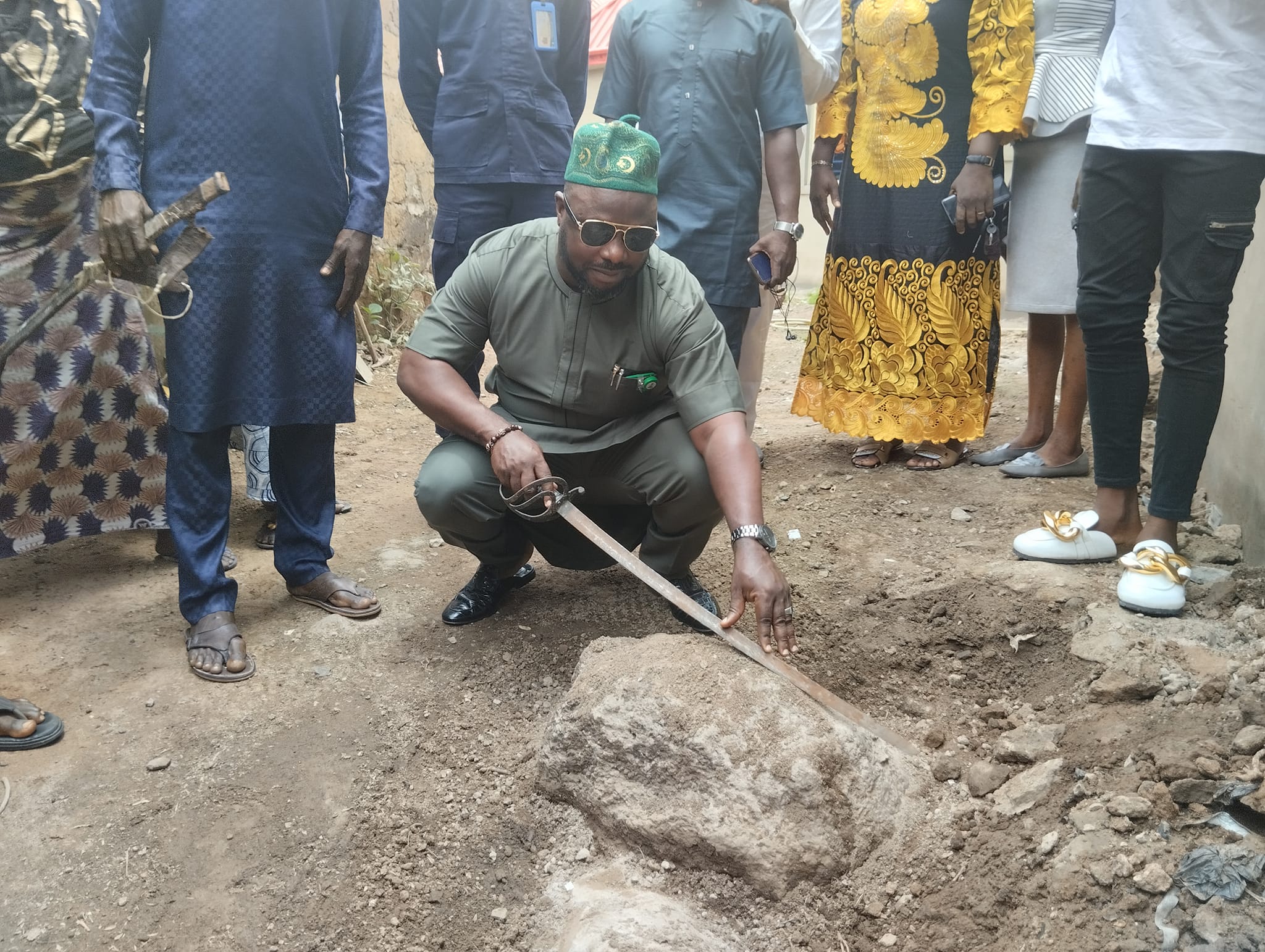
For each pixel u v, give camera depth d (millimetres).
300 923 2102
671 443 2648
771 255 3590
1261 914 1738
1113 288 2766
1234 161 2465
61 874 2152
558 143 3664
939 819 2180
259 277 2742
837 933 2002
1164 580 2564
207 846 2236
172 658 2854
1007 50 3467
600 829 2260
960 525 3457
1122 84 2635
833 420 4066
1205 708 2207
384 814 2332
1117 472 2912
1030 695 2500
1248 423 3084
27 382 3107
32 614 3090
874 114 3793
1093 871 1878
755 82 3594
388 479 4453
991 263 3826
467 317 2674
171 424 2775
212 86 2637
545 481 2465
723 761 2088
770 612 2309
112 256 2592
